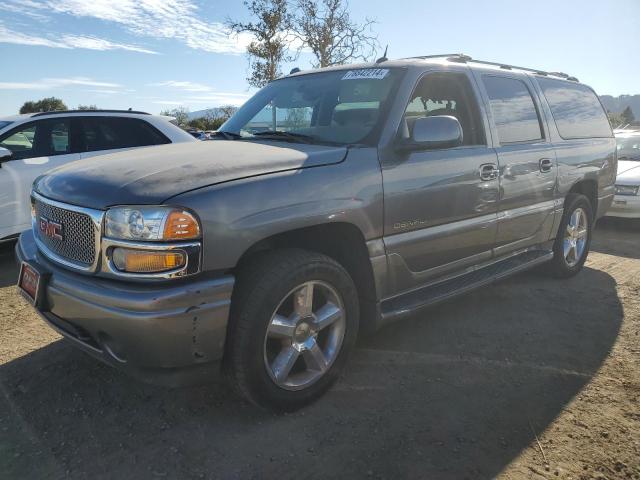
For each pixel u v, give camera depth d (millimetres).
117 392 2971
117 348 2398
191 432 2609
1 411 2770
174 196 2295
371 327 3174
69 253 2594
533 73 4785
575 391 3033
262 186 2508
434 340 3721
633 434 2621
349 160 2904
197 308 2287
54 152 5945
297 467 2355
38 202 2939
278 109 3811
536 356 3484
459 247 3631
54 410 2783
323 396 2947
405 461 2395
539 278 5238
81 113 6215
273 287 2512
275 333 2631
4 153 5422
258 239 2461
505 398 2951
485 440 2555
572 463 2398
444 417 2754
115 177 2533
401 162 3129
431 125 3018
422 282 3455
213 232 2320
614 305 4477
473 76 3887
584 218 5238
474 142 3799
